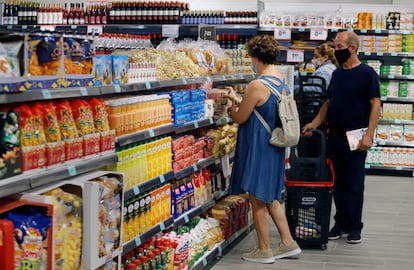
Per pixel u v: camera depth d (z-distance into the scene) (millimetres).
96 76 4211
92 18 10344
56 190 3604
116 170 4426
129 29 10148
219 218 6402
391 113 10977
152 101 5000
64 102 3768
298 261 6246
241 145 5973
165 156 5227
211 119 6301
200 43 6895
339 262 6234
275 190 5965
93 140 4000
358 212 6855
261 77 5926
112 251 3967
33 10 10508
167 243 5074
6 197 3412
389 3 12141
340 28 10797
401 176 11016
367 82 6637
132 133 4648
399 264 6199
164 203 5211
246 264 6125
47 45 3568
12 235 3127
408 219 7977
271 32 11062
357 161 6762
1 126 3195
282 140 5812
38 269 3250
